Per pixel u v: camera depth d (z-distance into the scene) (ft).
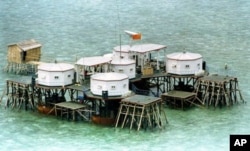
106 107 466.70
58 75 488.85
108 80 460.14
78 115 483.51
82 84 495.41
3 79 595.47
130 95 468.75
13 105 512.63
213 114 493.36
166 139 442.91
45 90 501.56
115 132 453.17
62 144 437.17
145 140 440.45
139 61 536.83
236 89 518.78
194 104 508.12
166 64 530.27
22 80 540.11
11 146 437.58
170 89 538.06
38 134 456.04
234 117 487.61
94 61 502.79
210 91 512.63
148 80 548.31
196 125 469.98
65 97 526.98
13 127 470.80
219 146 433.07
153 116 459.73
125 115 454.40
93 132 455.22
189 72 522.06
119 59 514.68
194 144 435.94
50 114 490.90
